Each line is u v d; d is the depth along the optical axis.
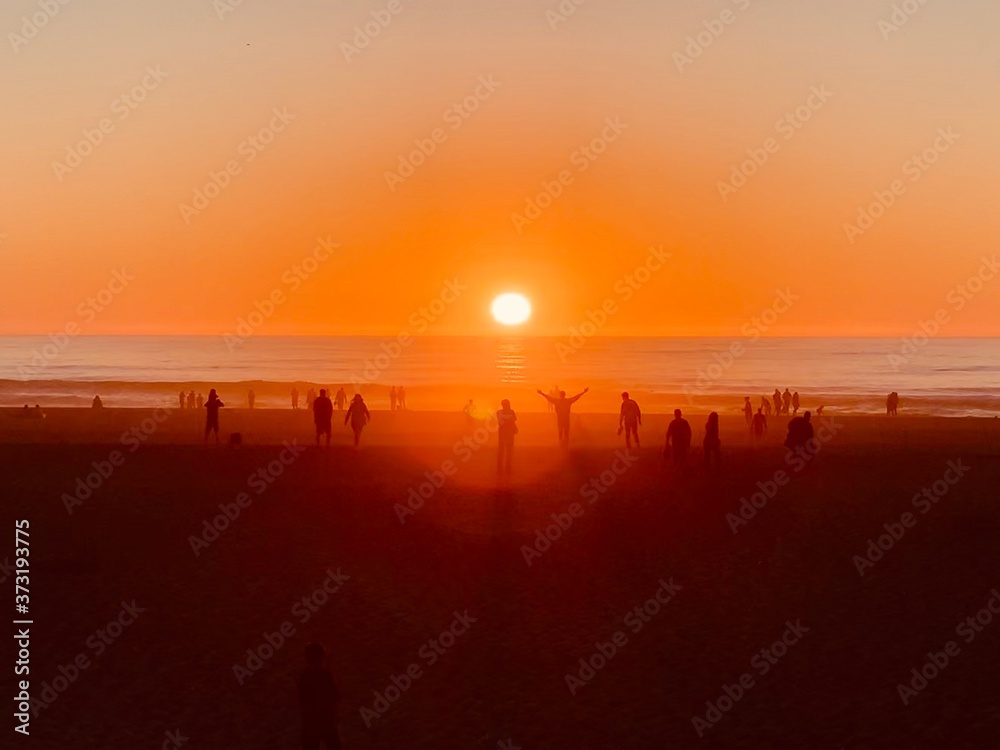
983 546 18.73
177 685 12.91
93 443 34.53
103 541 19.14
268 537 19.58
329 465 28.67
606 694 12.58
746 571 17.48
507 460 27.28
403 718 11.98
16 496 23.05
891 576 17.03
